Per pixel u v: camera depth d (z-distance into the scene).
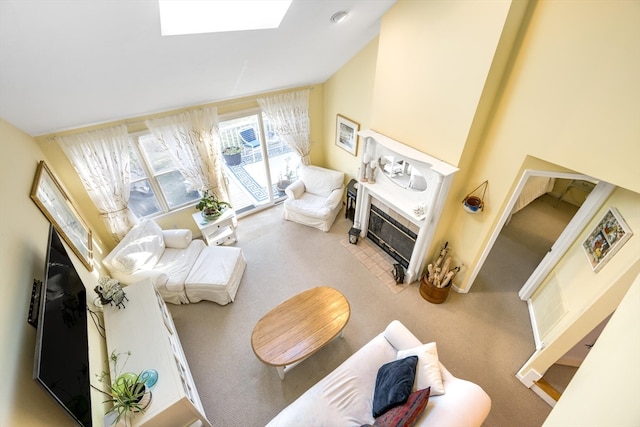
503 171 2.70
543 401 2.61
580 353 2.75
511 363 2.91
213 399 2.66
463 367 2.88
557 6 1.97
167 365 2.17
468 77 2.41
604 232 2.42
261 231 4.74
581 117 2.07
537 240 4.52
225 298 3.44
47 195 2.47
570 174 2.47
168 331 2.62
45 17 1.47
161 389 2.04
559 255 3.08
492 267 4.05
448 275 3.34
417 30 2.66
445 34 2.45
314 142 5.21
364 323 3.31
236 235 4.60
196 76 2.88
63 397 1.37
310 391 2.25
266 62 3.14
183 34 2.08
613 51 1.81
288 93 4.32
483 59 2.26
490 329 3.23
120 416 1.84
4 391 1.18
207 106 3.79
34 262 1.90
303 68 3.72
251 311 3.46
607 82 1.88
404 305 3.52
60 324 1.62
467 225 3.26
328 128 5.02
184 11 2.06
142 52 2.14
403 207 3.43
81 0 1.45
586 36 1.89
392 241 4.09
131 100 2.88
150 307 2.61
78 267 2.52
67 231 2.59
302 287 3.77
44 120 2.60
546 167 2.50
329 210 4.53
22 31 1.50
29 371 1.45
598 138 2.02
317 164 5.53
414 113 3.02
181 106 3.54
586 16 1.86
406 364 2.13
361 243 4.47
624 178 1.98
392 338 2.54
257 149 6.26
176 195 4.27
